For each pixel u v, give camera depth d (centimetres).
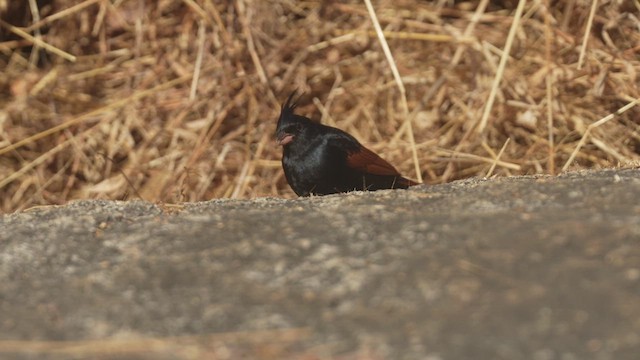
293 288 625
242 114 1535
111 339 568
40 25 1677
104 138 1537
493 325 553
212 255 687
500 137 1491
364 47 1606
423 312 575
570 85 1505
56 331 584
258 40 1591
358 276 631
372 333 554
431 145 1462
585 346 525
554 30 1570
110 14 1695
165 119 1549
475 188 855
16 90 1612
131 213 830
